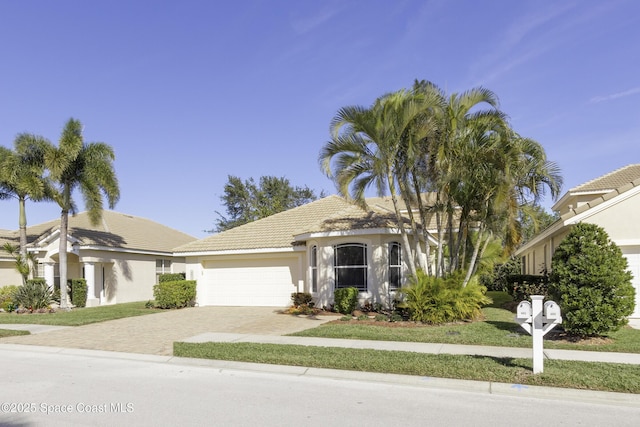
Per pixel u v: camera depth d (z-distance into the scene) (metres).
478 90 13.75
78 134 21.19
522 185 14.27
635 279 14.59
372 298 17.00
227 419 6.16
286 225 22.39
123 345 11.87
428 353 9.88
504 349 10.36
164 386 7.93
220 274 21.95
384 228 16.84
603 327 10.69
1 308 22.34
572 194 21.95
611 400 6.95
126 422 6.07
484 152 13.43
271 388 7.75
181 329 14.31
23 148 21.08
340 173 14.41
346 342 11.41
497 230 14.44
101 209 21.98
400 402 6.91
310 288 18.84
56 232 24.30
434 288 13.88
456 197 14.49
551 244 20.61
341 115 13.79
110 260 25.56
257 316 17.09
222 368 9.34
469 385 7.71
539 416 6.24
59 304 22.36
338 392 7.48
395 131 13.42
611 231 14.70
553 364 8.58
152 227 33.56
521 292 19.00
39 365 9.80
